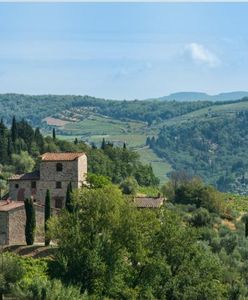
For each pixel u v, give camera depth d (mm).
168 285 94438
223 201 190250
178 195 190000
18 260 95875
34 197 134625
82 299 84750
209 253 111562
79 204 100000
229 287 102875
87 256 92500
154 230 98250
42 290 83375
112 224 96312
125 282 94500
